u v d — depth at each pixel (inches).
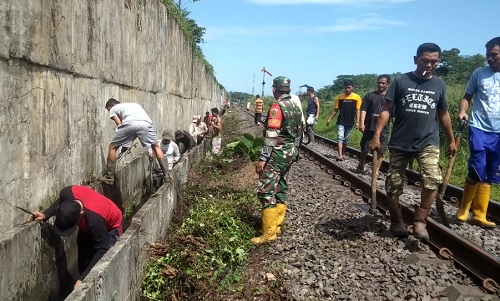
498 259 181.0
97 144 301.7
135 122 294.4
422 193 219.9
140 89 420.5
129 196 344.8
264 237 230.4
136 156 403.5
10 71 180.5
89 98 282.5
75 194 181.8
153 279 183.0
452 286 170.9
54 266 203.5
